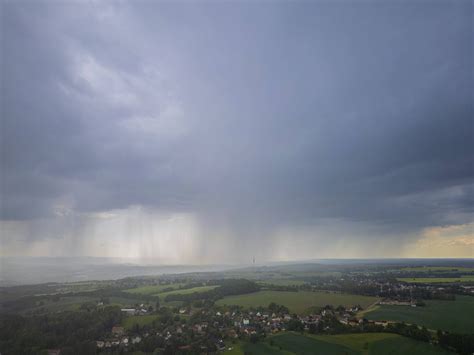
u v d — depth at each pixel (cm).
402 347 11069
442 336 11469
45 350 10506
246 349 10981
